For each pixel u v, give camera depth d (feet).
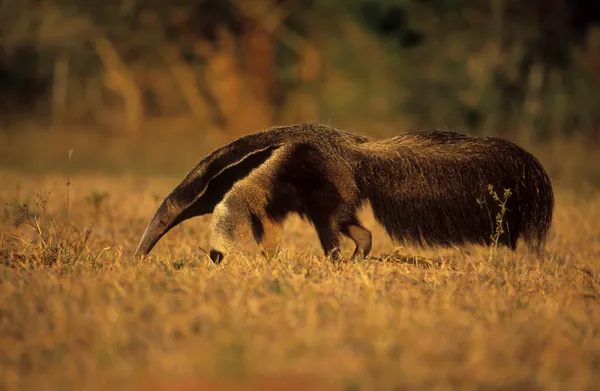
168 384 24.36
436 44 192.13
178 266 43.19
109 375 25.00
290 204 44.39
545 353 27.58
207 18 180.34
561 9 187.21
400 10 190.90
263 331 29.07
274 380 24.66
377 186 44.50
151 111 209.26
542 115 189.98
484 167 43.75
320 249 53.11
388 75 195.00
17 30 183.42
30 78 220.84
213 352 26.27
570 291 38.11
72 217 65.92
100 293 34.14
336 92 195.62
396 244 46.06
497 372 25.57
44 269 40.86
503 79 187.52
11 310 31.58
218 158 44.70
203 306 31.86
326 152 43.96
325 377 24.77
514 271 43.45
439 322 30.66
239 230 44.24
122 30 181.98
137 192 88.84
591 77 190.39
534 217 43.52
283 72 197.26
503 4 187.01
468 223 44.09
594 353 28.02
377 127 193.67
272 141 44.16
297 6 186.19
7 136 195.52
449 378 24.99
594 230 65.21
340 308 32.32
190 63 194.18
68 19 180.65
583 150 179.22
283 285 36.06
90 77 206.90
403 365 25.54
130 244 53.57
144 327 29.45
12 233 55.11
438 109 192.34
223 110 191.11
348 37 194.08
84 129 204.74
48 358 26.61
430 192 44.14
